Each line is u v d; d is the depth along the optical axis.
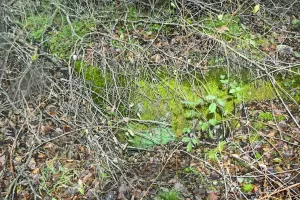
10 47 2.38
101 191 2.06
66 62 2.42
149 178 2.15
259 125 2.27
